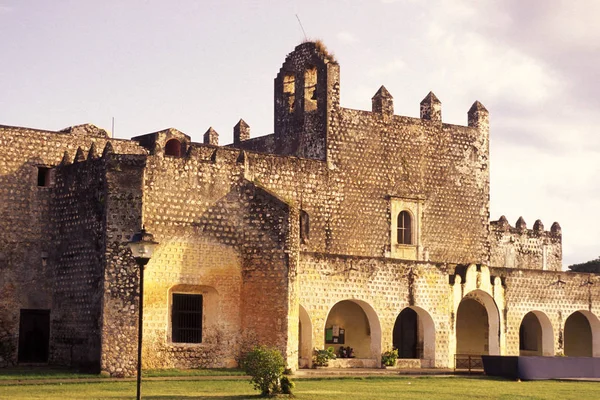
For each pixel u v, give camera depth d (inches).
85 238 1908.2
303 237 2237.9
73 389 1536.7
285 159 2220.7
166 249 1897.1
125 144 2138.3
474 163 2559.1
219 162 1980.8
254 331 1952.5
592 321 2513.5
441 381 1844.2
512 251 2849.4
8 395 1425.9
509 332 2346.2
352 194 2332.7
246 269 1978.3
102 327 1812.3
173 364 1889.8
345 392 1536.7
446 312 2235.5
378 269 2144.4
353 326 2304.4
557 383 1851.6
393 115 2428.6
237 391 1526.8
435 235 2469.2
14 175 1995.6
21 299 1979.6
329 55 2357.3
